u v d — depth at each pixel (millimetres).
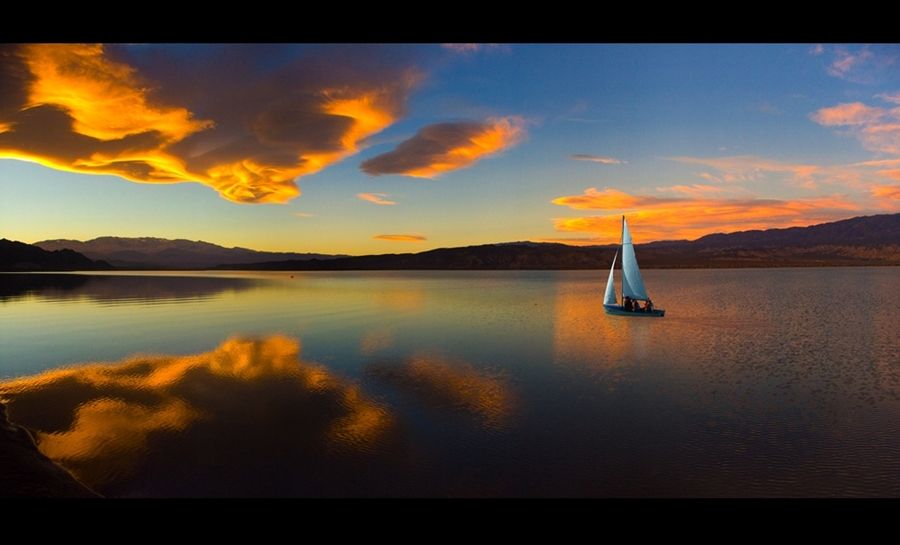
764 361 26047
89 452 13891
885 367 24562
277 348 29484
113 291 80438
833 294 73312
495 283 120562
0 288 86938
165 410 17484
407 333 35438
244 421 16359
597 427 16047
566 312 49781
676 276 163375
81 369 23828
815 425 16172
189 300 63500
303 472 12812
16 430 15000
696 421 16609
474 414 17219
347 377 22328
